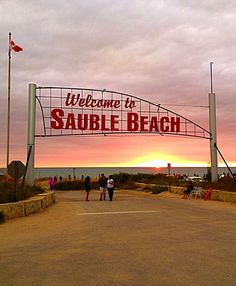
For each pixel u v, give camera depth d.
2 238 11.98
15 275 7.42
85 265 8.16
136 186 48.62
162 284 6.68
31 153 29.12
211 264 8.14
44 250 9.88
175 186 38.41
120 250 9.75
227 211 20.02
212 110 34.12
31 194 23.30
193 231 12.93
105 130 31.92
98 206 23.53
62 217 17.92
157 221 15.85
